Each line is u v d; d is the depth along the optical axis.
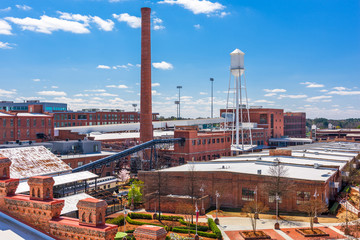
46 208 14.27
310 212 50.00
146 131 107.56
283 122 188.00
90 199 13.86
